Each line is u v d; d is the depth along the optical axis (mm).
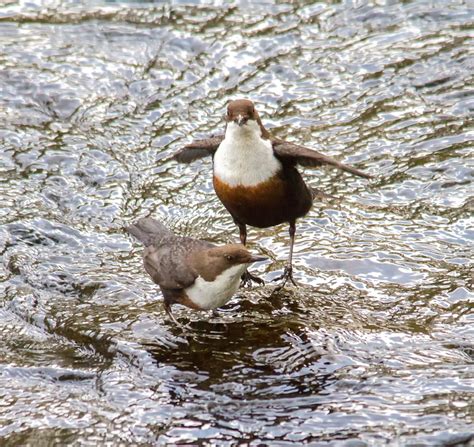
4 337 10320
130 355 9555
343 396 8789
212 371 9219
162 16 18984
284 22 18641
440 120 15406
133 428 8562
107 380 9266
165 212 13266
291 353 9430
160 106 16203
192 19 18844
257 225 11359
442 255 11664
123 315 10352
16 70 17047
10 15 19188
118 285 11086
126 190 13844
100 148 14961
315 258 11664
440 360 9297
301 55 17562
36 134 15336
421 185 13648
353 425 8383
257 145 10547
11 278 11445
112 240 12414
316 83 16734
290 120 15703
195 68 17297
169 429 8516
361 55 17422
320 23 18578
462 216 12695
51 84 16672
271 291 10836
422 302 10500
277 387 8953
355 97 16281
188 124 15680
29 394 9250
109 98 16438
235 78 16984
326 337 9672
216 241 12391
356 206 13195
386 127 15336
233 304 10516
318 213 13039
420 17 18438
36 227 12602
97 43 18109
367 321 10055
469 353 9492
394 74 16797
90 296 10969
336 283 11031
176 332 9891
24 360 9836
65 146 14992
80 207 13305
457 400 8625
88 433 8539
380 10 18766
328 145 14914
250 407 8719
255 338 9719
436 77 16562
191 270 9461
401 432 8227
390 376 9031
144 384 9141
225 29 18438
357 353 9430
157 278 9727
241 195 10828
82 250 12156
